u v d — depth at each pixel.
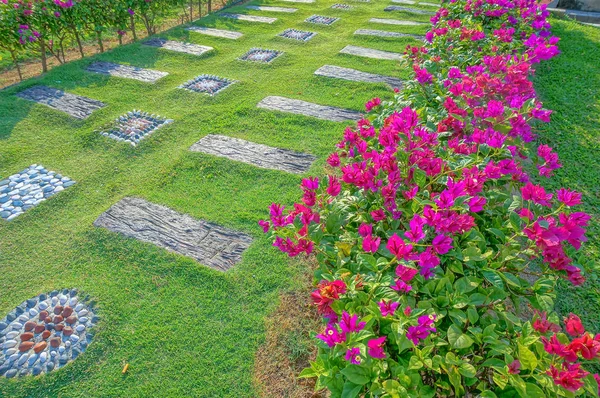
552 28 7.97
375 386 1.54
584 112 5.12
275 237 2.33
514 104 2.97
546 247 1.86
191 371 2.44
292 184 3.97
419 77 3.39
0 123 4.88
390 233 2.13
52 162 4.29
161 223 3.51
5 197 3.78
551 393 1.55
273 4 9.94
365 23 8.53
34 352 2.53
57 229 3.47
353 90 5.76
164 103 5.42
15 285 2.97
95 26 6.76
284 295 2.88
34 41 5.96
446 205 1.96
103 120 4.97
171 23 8.90
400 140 2.47
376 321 1.85
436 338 1.69
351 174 2.23
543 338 1.59
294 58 6.84
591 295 2.83
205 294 2.90
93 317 2.74
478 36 4.42
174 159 4.31
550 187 3.87
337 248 2.14
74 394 2.34
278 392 2.33
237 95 5.64
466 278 1.85
